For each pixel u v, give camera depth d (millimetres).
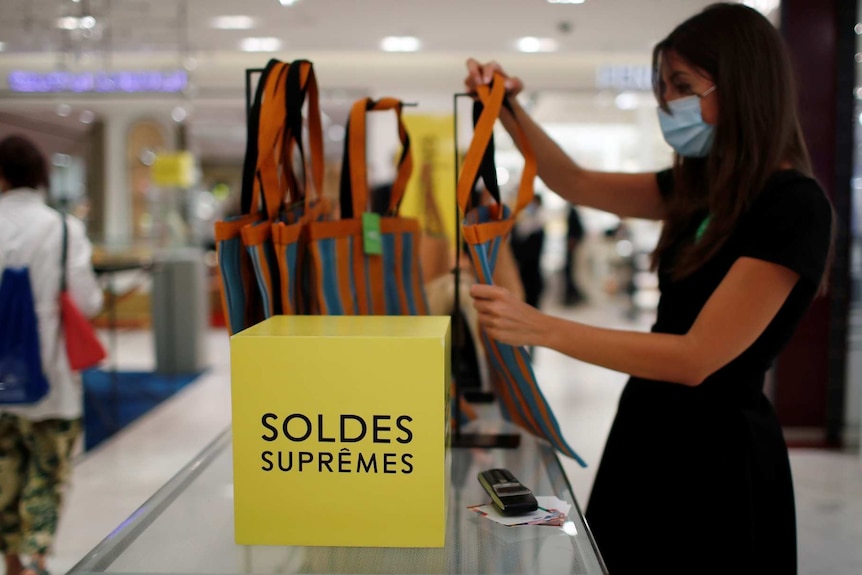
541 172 1490
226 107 8883
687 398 1199
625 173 1505
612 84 7867
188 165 6535
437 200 2145
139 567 801
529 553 825
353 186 1247
